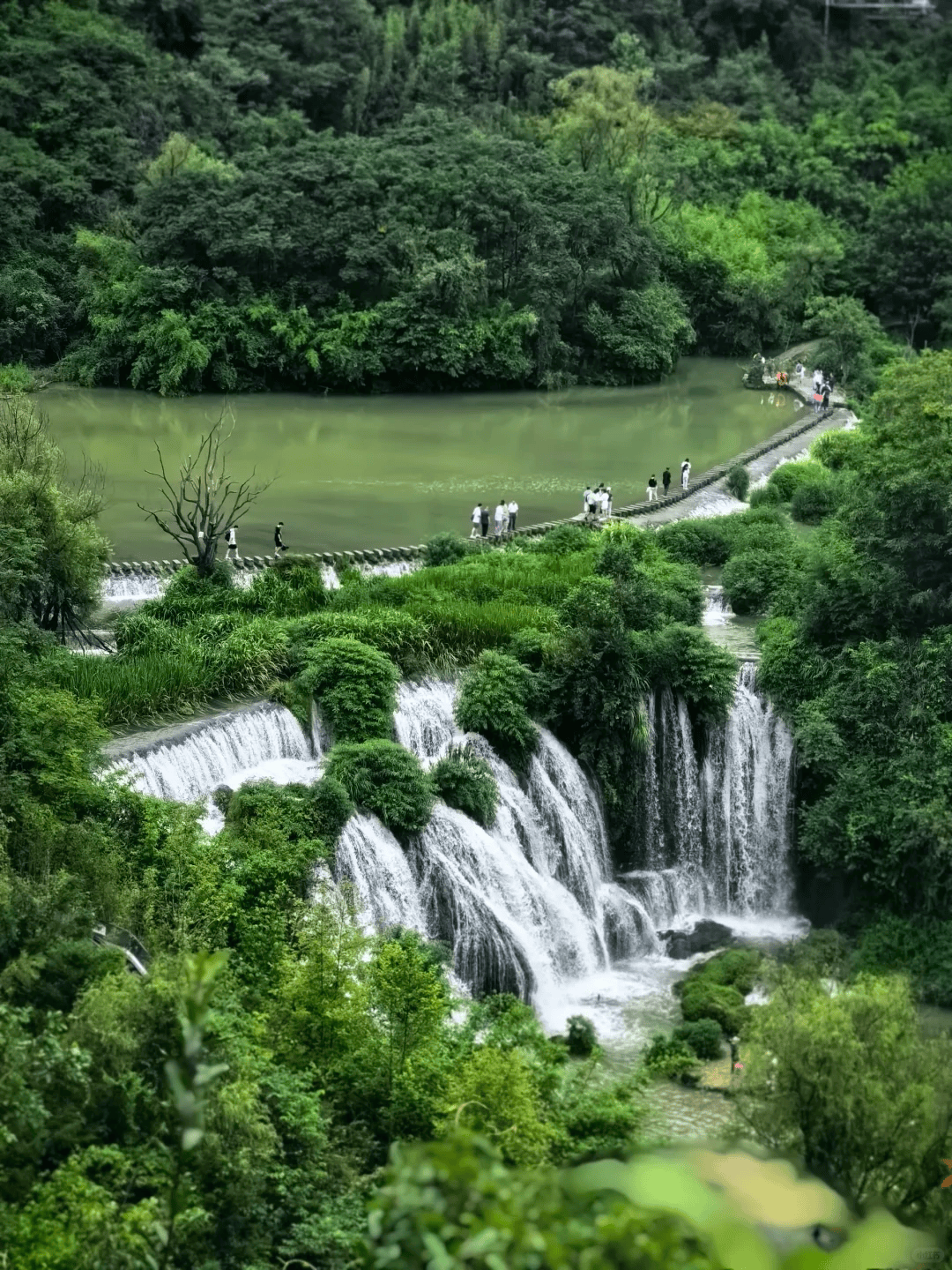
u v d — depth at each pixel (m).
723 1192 6.93
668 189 144.62
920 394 52.19
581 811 45.25
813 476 76.38
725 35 188.00
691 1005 38.66
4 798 30.77
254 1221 21.78
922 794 43.94
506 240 122.56
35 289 112.94
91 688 39.78
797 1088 23.34
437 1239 6.92
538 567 56.03
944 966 41.16
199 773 39.06
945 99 176.75
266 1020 27.73
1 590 39.75
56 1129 20.31
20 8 136.62
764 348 139.38
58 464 48.47
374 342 115.06
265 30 156.62
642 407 111.62
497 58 163.38
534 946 40.72
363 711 42.25
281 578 50.38
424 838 40.03
